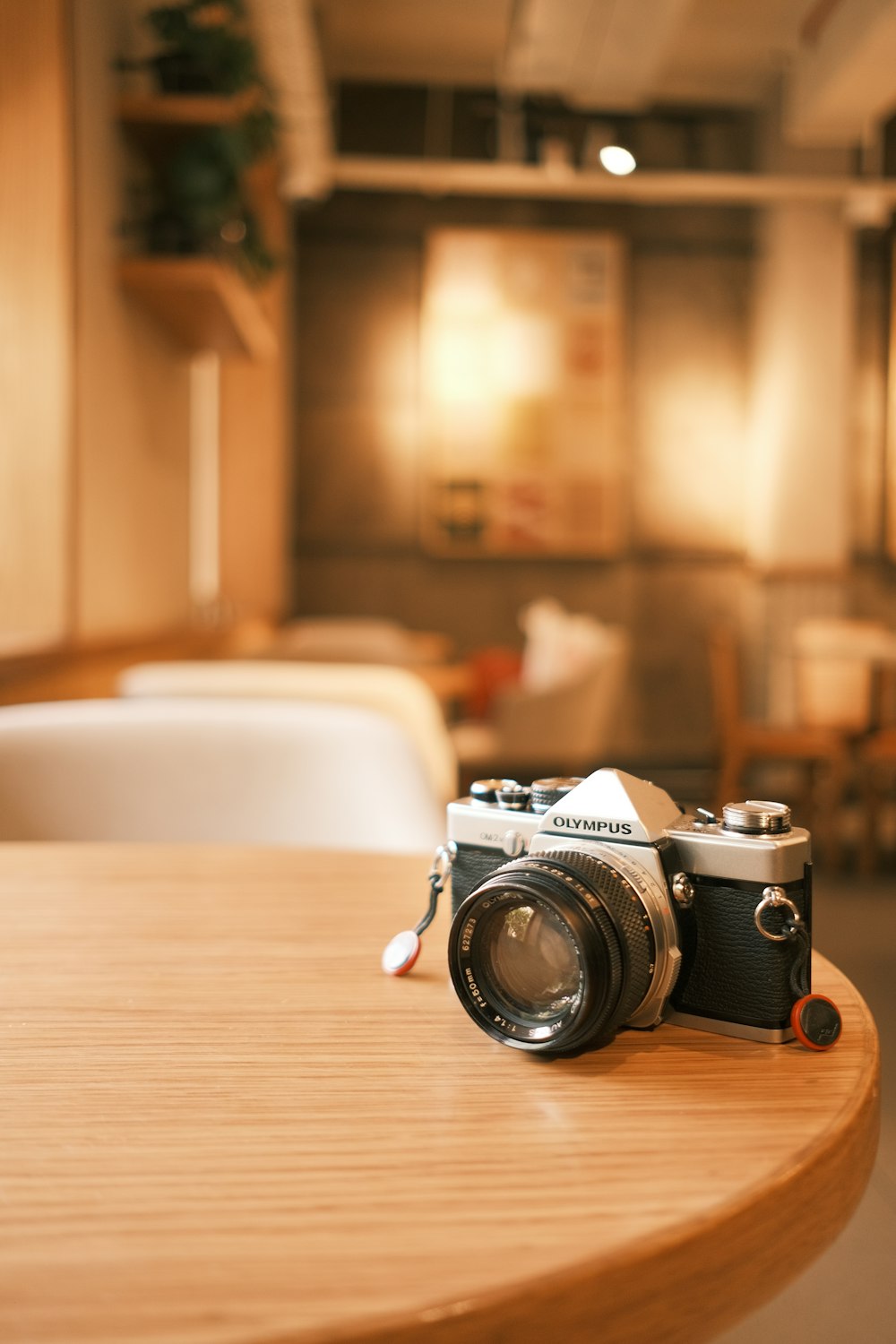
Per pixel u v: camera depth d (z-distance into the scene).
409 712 1.66
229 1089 0.54
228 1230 0.41
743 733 4.80
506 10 5.72
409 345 6.86
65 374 2.39
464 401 6.87
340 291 6.82
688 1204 0.43
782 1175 0.45
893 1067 2.29
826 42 5.30
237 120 2.90
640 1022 0.62
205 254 2.88
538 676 5.23
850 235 6.39
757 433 6.85
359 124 6.66
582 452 6.90
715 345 6.93
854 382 6.80
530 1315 0.37
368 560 6.92
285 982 0.69
